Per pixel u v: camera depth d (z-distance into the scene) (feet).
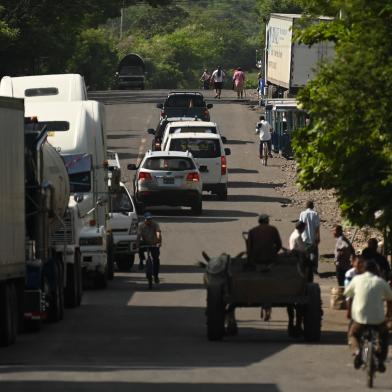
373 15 177.06
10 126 180.14
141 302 245.86
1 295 180.24
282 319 222.28
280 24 623.77
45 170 210.59
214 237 348.38
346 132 179.01
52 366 158.30
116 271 305.73
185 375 149.48
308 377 149.69
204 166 422.41
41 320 210.18
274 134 556.92
